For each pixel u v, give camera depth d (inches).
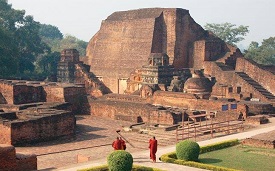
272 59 3031.5
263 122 1363.2
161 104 1796.3
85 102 1797.5
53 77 2588.6
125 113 1638.8
